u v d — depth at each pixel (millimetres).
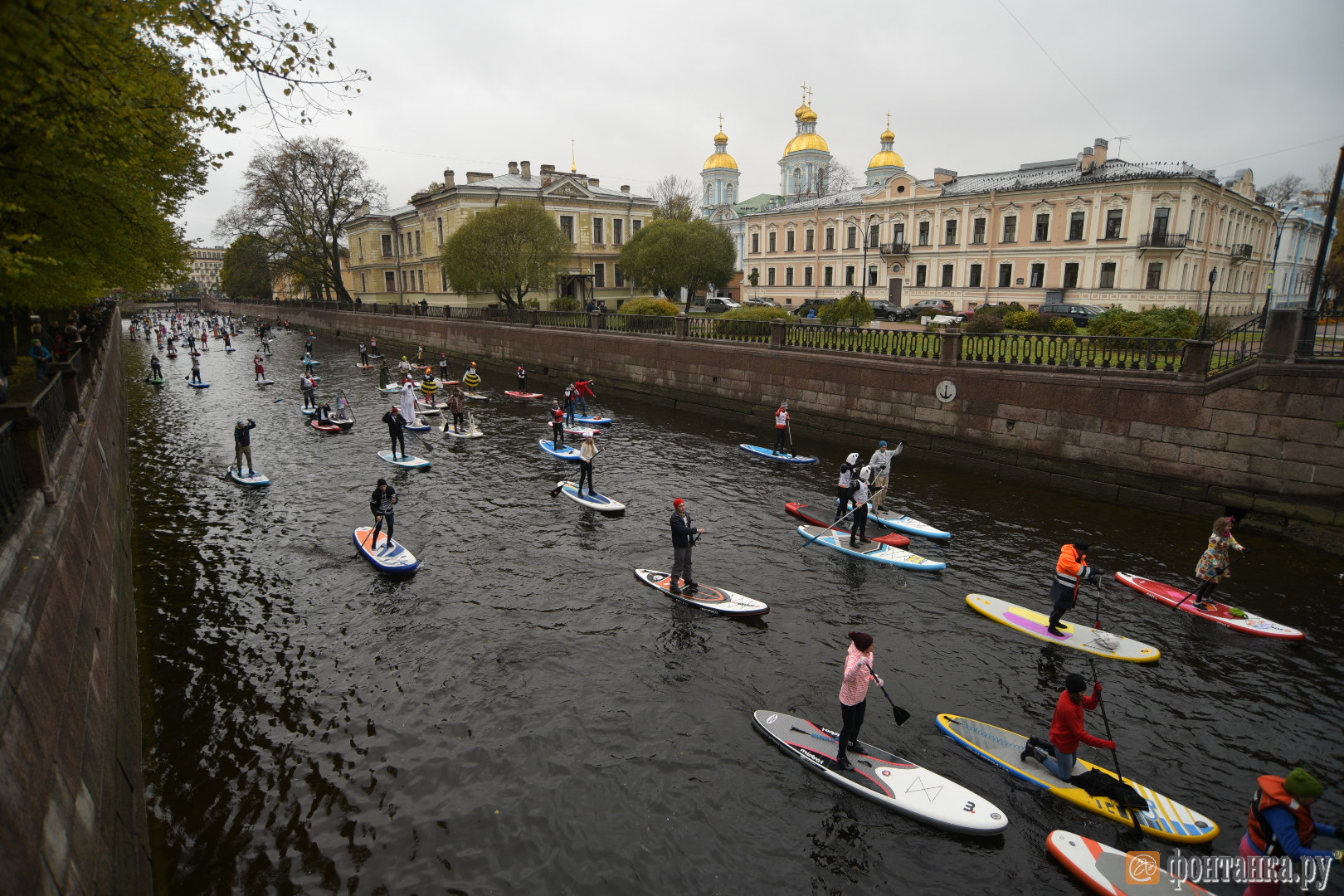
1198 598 11750
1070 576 10750
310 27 7316
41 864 3760
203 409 30750
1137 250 42906
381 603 12117
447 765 8227
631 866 6855
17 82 5266
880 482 16312
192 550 14414
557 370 38062
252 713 9133
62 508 6781
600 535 15227
